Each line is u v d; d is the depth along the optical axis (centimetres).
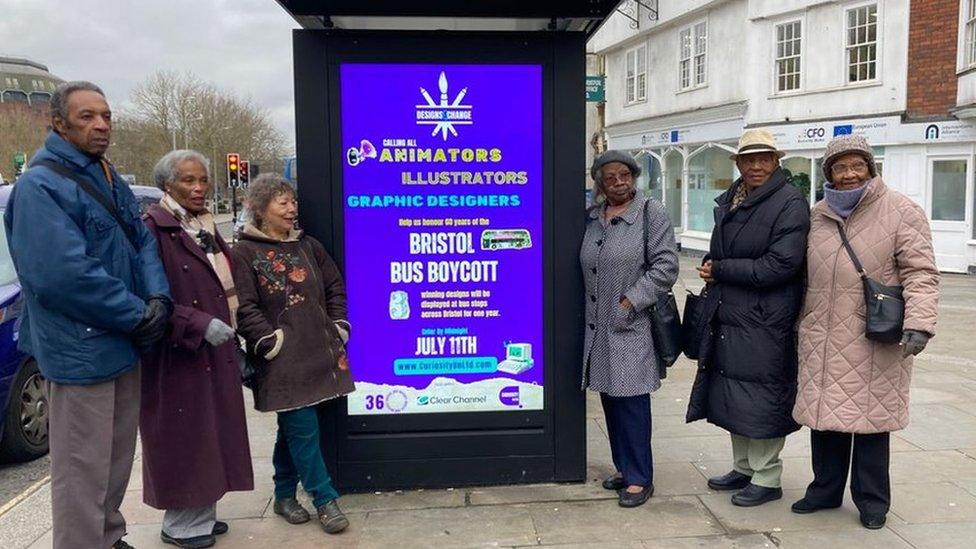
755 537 382
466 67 424
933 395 638
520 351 443
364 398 441
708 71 2027
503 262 438
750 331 400
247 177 3250
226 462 381
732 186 427
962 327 968
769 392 400
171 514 385
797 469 475
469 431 447
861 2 1633
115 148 6800
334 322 405
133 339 329
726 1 1931
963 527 390
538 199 435
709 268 419
